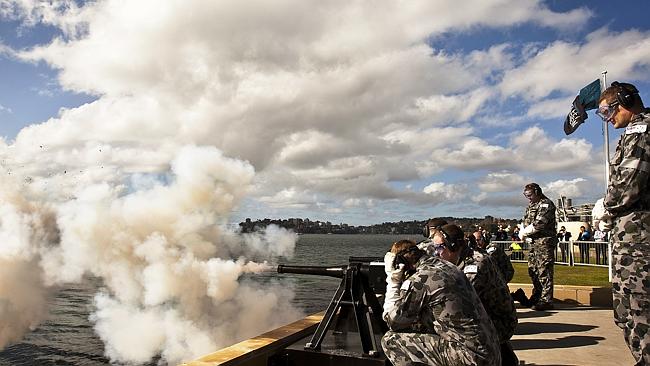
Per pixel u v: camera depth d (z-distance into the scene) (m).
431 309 3.88
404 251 4.21
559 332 7.21
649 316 3.53
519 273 15.27
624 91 3.77
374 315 5.50
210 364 4.48
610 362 5.57
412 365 3.96
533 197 9.20
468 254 5.01
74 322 47.41
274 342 5.39
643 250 3.58
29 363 35.34
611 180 3.77
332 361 4.83
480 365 3.67
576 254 19.17
